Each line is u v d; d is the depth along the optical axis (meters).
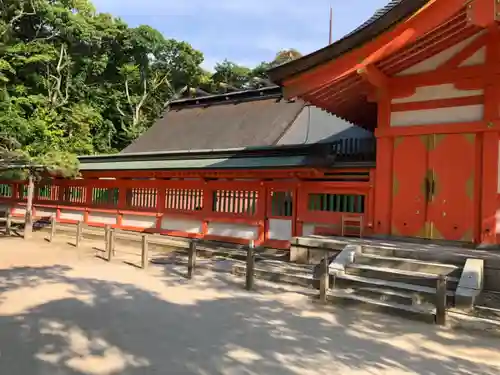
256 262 10.09
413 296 6.83
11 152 16.11
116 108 39.03
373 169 10.28
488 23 7.21
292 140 16.34
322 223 11.27
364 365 4.78
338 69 8.80
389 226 9.86
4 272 9.88
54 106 27.05
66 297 7.71
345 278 7.66
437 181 9.31
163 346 5.32
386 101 9.94
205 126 20.41
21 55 28.19
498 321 5.91
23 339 5.47
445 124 9.13
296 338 5.66
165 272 10.28
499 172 8.66
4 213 20.50
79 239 14.48
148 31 38.94
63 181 18.56
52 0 30.67
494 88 8.66
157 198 15.22
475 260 6.91
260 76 43.56
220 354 5.07
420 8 7.64
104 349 5.20
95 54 35.09
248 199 12.93
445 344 5.48
